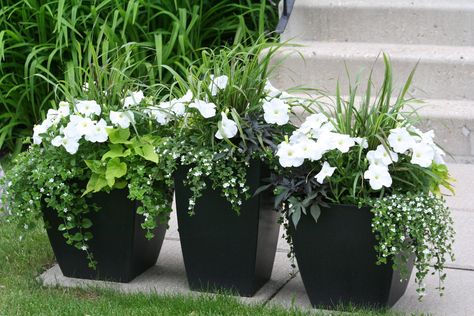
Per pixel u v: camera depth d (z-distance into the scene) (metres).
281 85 8.92
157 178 5.05
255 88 5.07
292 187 4.78
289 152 4.73
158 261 5.78
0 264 5.71
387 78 4.90
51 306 4.95
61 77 8.73
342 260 4.77
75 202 5.21
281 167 4.91
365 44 9.22
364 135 4.84
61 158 5.21
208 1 9.24
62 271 5.47
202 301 4.96
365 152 4.82
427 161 4.66
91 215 5.26
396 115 4.96
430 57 8.66
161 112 5.23
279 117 4.94
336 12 9.37
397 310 4.96
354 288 4.82
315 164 4.85
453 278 5.47
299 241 4.83
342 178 4.72
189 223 5.07
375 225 4.59
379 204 4.60
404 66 8.70
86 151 5.22
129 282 5.38
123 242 5.27
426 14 9.20
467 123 8.11
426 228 4.73
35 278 5.43
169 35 8.96
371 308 4.83
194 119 5.06
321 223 4.74
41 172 5.14
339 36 9.40
